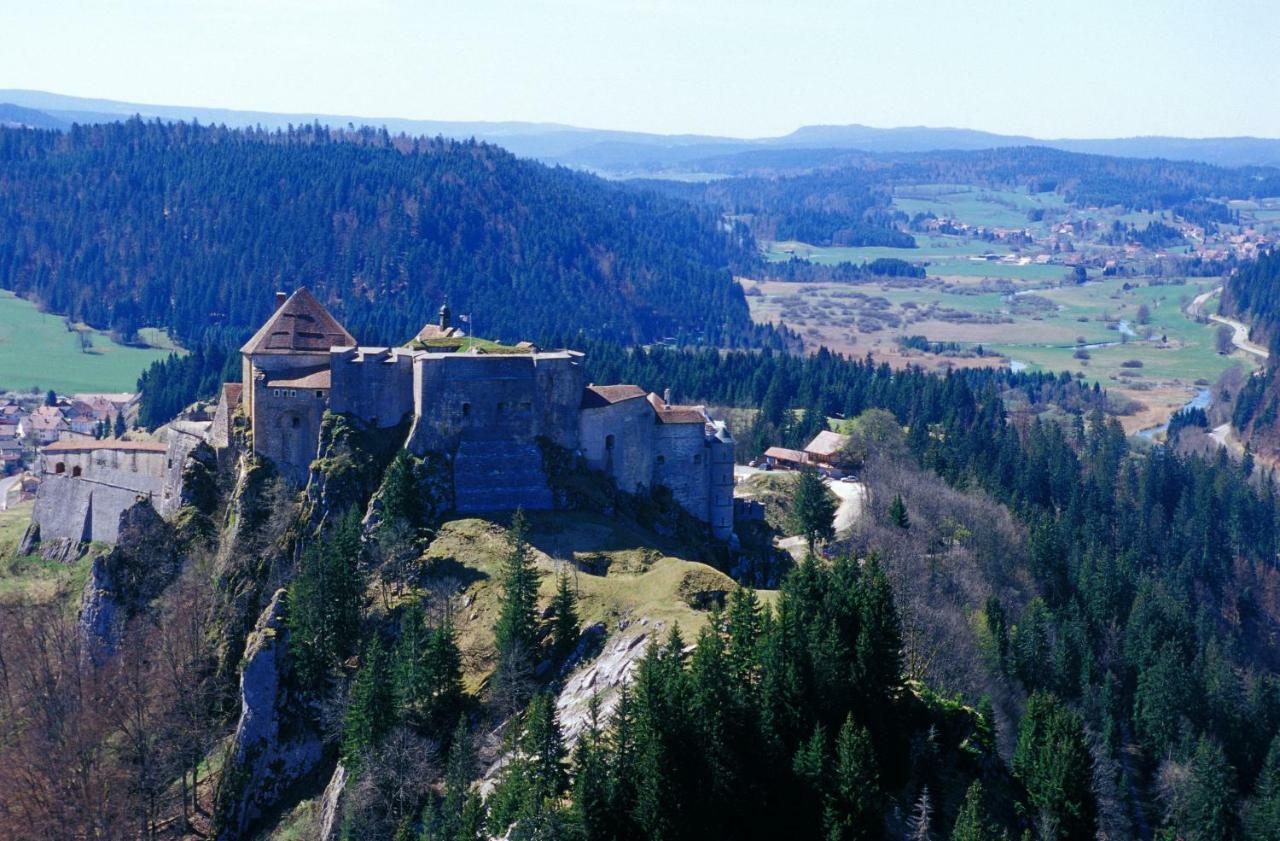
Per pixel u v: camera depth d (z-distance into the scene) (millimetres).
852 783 114125
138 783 155500
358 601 160375
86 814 150250
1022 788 131875
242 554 180500
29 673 171625
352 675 156500
